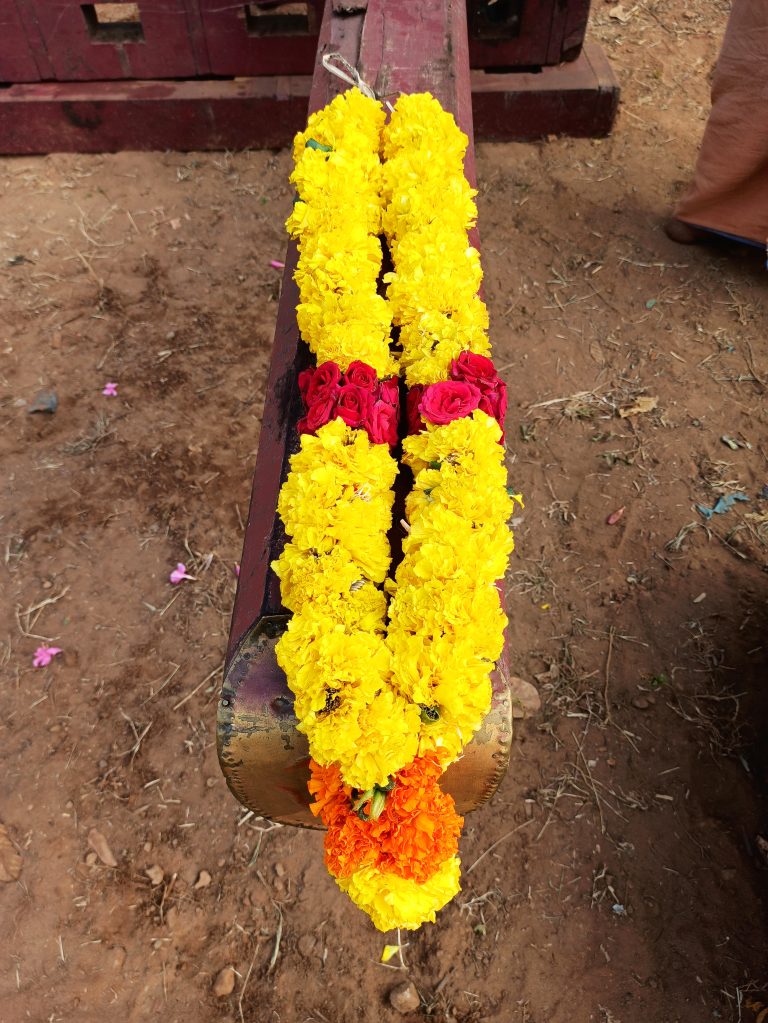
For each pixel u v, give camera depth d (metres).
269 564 1.39
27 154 4.46
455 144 2.10
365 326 1.65
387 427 1.53
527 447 3.13
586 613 2.67
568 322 3.58
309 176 1.94
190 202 4.18
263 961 2.07
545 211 4.07
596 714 2.44
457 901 2.14
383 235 2.14
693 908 2.11
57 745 2.44
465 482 1.34
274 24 4.15
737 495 2.96
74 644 2.64
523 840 2.23
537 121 4.34
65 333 3.56
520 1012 1.98
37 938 2.11
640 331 3.54
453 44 2.48
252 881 2.19
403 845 1.11
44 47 4.12
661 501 2.96
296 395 1.70
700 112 4.61
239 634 1.35
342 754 1.12
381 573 1.34
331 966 2.06
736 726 2.40
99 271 3.83
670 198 4.13
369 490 1.39
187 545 2.88
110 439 3.18
